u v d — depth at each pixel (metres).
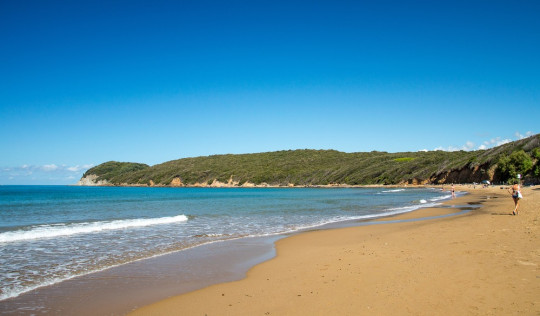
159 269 9.55
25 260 10.69
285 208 32.22
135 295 7.38
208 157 189.75
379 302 6.24
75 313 6.39
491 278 7.10
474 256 9.02
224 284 8.05
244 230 17.34
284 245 12.93
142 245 13.20
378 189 92.88
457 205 29.19
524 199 30.12
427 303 6.03
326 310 6.05
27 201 48.19
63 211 31.12
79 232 16.80
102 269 9.59
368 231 15.49
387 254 10.11
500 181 69.50
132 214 27.86
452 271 7.78
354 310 5.95
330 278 8.02
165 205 38.59
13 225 20.27
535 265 7.84
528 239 10.81
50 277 8.82
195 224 20.03
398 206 31.89
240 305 6.57
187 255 11.37
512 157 65.44
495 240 10.98
